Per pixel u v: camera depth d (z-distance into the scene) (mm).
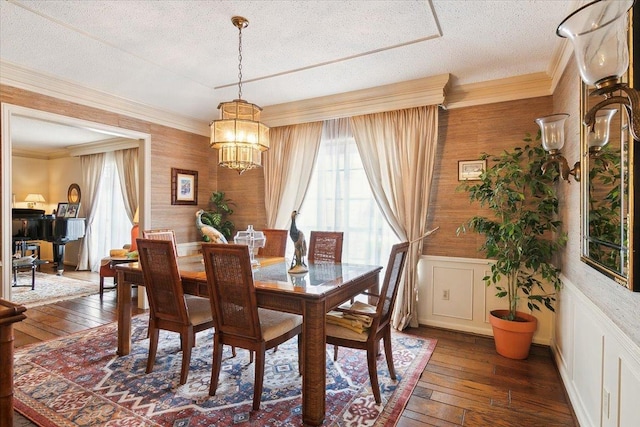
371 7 2129
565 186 2566
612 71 1019
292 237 2621
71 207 6637
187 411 2016
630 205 1224
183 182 4570
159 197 4270
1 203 2949
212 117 4656
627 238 1258
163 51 2732
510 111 3227
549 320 3068
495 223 2910
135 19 2271
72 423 1898
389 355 2395
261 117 4352
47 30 2404
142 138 4094
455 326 3439
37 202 7250
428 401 2168
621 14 964
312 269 2689
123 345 2781
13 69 2973
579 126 2076
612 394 1483
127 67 3037
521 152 2918
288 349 2979
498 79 3229
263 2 2082
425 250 3576
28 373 2475
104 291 5039
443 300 3496
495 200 2826
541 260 2740
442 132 3516
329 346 3064
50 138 6020
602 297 1652
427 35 2473
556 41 2516
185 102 4027
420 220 3486
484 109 3332
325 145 4082
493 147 3285
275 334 2152
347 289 2291
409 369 2578
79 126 3520
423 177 3463
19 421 1925
